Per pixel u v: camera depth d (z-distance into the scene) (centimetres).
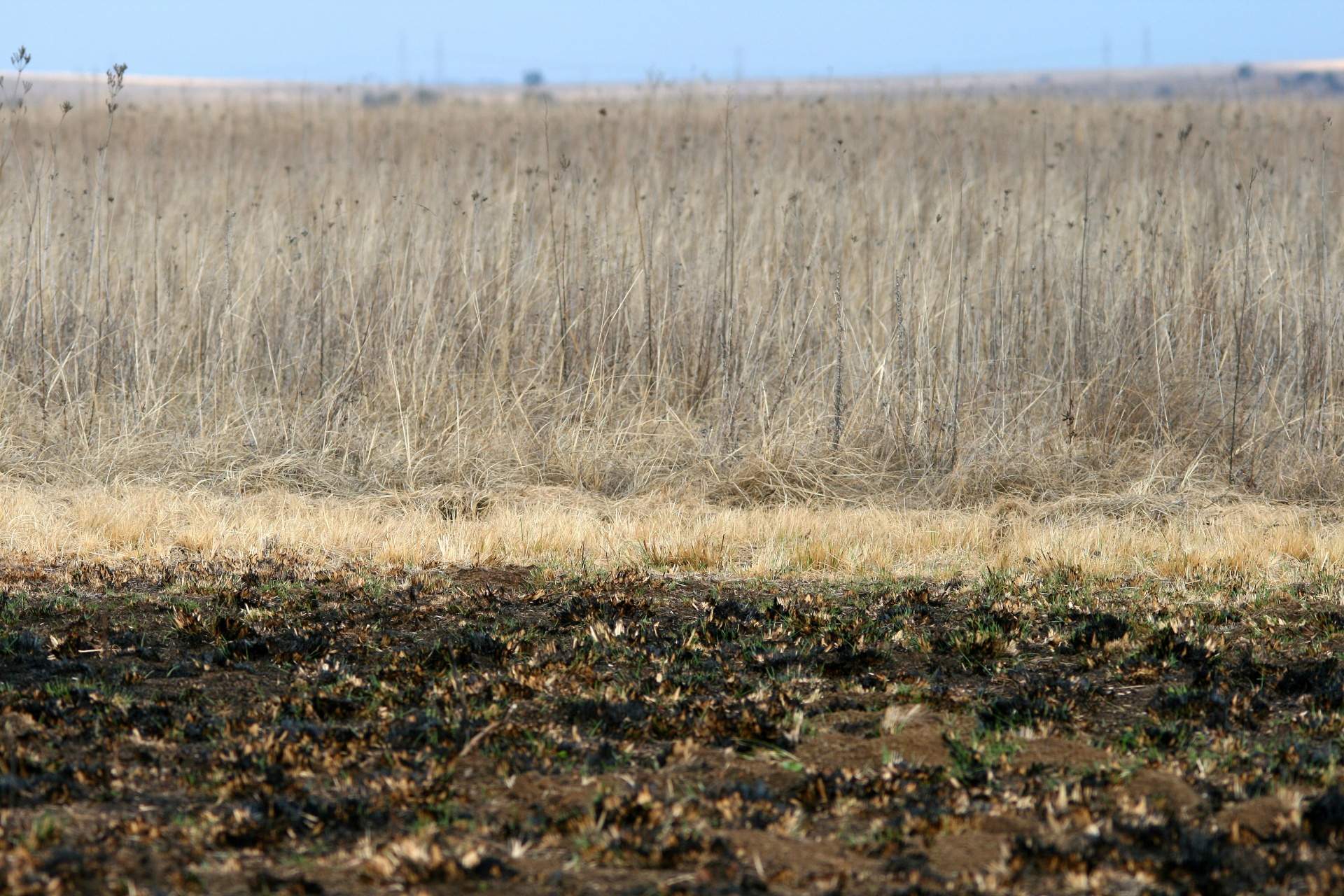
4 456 1819
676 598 1354
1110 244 2292
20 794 799
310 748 890
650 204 2345
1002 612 1261
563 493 1811
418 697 1006
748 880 686
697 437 1950
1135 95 3734
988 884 680
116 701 982
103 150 2289
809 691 1040
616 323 2138
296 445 1889
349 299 2166
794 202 2302
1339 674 1055
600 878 699
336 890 681
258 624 1202
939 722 968
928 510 1764
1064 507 1758
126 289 2162
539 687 1038
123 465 1817
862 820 789
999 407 1967
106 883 681
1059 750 902
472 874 689
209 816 768
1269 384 2012
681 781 852
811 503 1795
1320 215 2308
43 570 1394
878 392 1947
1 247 2192
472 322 2144
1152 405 1995
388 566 1457
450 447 1884
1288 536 1557
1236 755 890
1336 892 674
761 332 2111
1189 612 1264
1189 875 694
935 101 3522
